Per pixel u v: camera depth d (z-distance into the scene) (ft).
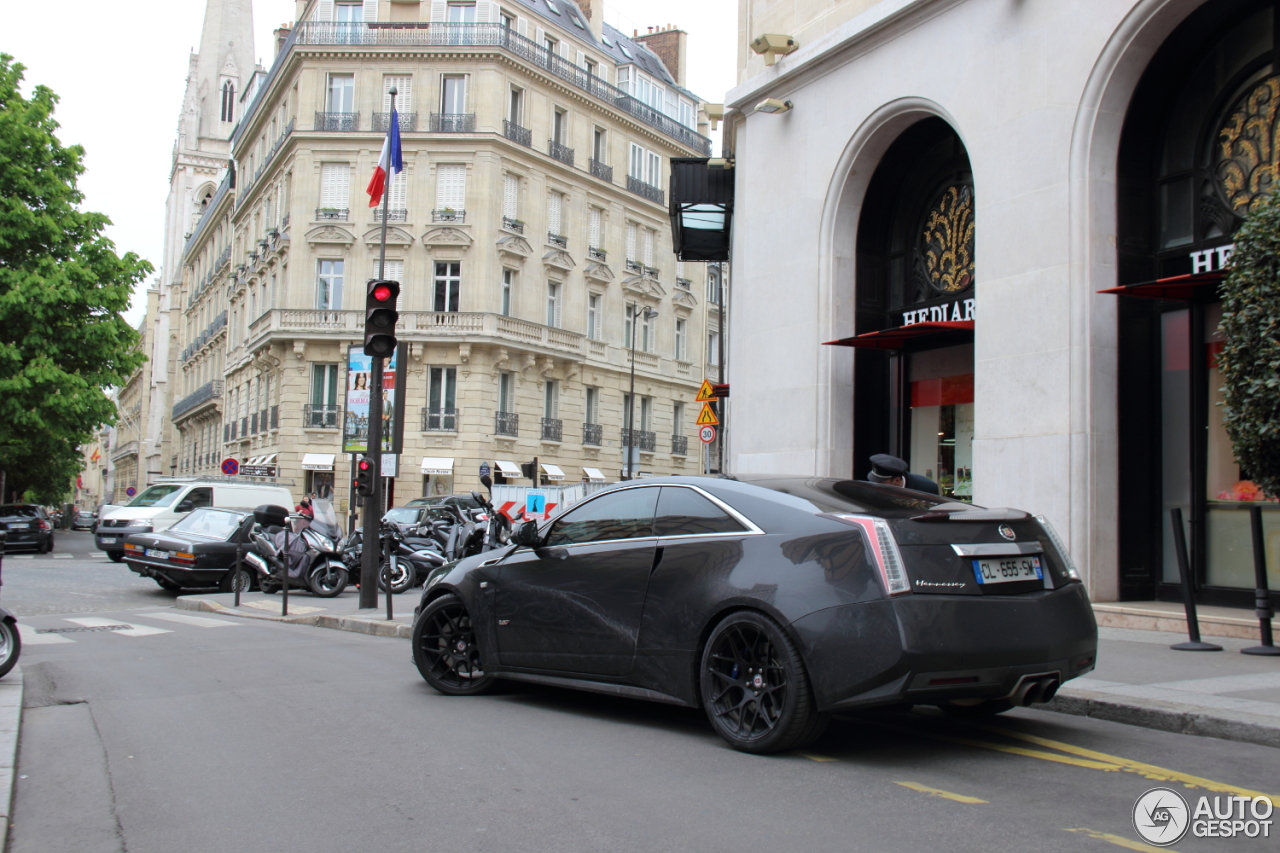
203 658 28.94
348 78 125.70
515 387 125.80
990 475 35.88
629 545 19.43
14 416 96.02
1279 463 23.29
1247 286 23.62
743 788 14.52
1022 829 12.54
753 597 16.58
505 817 13.21
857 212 45.24
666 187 152.15
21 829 13.05
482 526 64.85
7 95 100.37
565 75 134.21
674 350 155.53
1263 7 31.73
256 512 55.16
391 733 18.51
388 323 42.14
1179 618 29.71
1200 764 15.83
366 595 42.09
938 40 39.37
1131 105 34.06
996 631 15.61
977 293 36.96
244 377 152.76
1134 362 33.91
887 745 17.33
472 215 122.01
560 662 20.18
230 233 179.63
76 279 99.66
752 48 47.01
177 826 13.08
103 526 80.18
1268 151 31.55
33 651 30.81
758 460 48.11
